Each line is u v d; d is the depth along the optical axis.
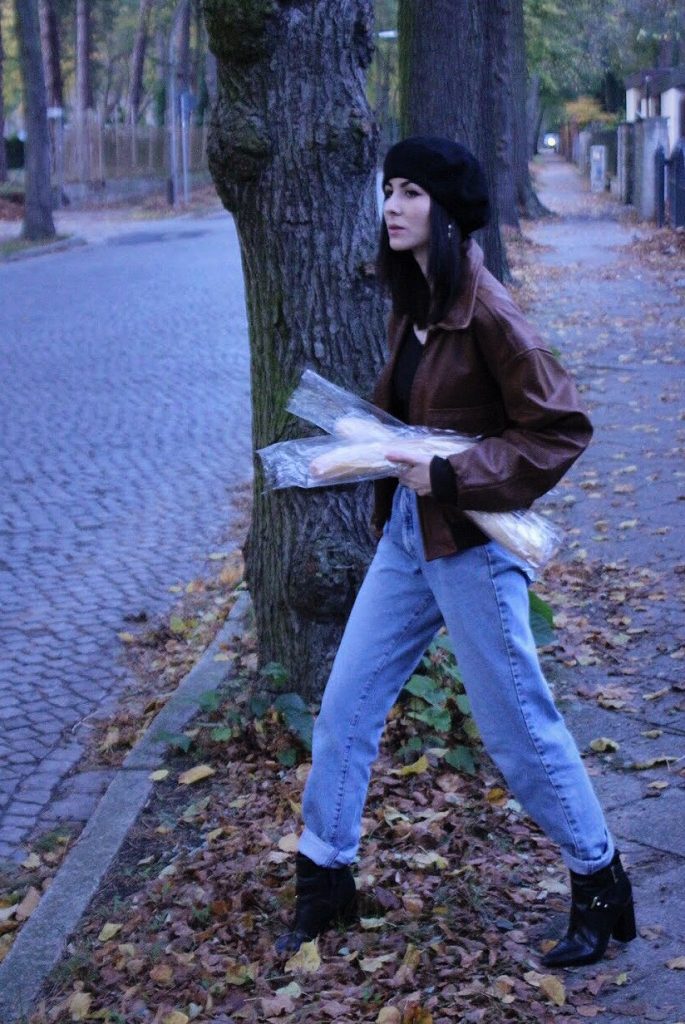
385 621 3.21
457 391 2.97
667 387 11.03
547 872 3.63
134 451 10.23
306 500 4.54
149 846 4.14
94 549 7.88
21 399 12.30
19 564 7.64
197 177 53.88
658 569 6.36
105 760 5.16
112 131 50.25
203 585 7.13
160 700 5.55
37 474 9.61
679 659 5.16
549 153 89.75
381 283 3.05
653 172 29.53
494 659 3.04
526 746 3.07
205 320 17.03
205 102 59.88
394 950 3.29
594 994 3.03
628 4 41.44
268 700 4.70
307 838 3.37
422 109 11.22
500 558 3.02
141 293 20.23
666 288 17.73
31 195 31.55
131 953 3.49
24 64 31.16
